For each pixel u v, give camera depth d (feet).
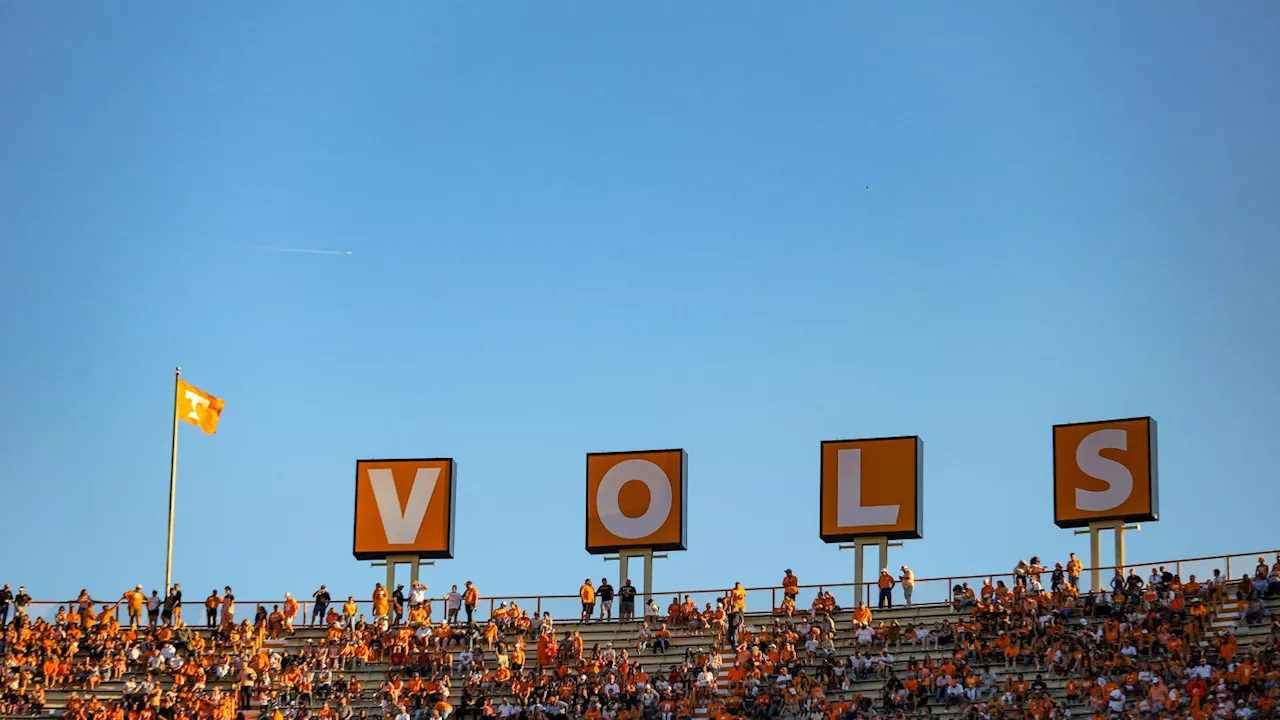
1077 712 248.52
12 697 281.13
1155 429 284.00
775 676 268.82
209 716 275.18
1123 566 273.13
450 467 306.96
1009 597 273.13
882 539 289.94
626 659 278.67
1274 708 236.63
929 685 259.39
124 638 291.17
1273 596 262.47
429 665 286.66
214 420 322.34
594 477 302.45
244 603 297.94
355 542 304.71
